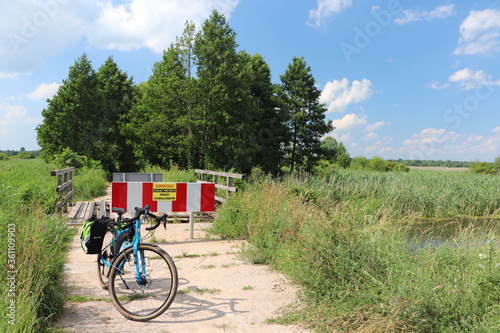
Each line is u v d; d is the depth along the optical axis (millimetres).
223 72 30156
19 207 5254
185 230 8266
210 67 30266
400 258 4098
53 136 39531
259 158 38406
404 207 15344
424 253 4297
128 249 3672
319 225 4668
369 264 4012
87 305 3791
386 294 3389
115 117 46375
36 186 9320
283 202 7406
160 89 31719
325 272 4043
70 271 4914
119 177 12656
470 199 17250
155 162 35375
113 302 3607
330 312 3477
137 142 41562
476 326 2922
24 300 2967
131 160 45969
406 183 21000
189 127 30391
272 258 5539
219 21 30891
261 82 38812
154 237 7051
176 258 5918
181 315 3635
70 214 9133
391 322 2977
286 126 39594
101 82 46906
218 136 30766
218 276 4953
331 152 40500
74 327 3260
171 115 32375
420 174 33719
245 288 4473
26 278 3221
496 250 4145
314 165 40000
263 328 3391
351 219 4816
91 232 3877
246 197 8047
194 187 7484
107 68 47844
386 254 4242
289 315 3660
